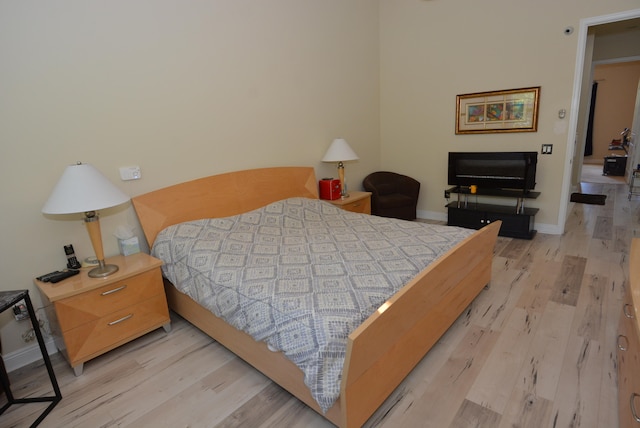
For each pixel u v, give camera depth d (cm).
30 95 207
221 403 180
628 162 692
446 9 420
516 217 392
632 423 128
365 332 132
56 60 214
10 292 174
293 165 375
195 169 291
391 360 163
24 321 220
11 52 198
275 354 172
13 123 203
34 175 213
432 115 460
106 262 236
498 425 158
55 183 222
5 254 208
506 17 385
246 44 313
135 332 226
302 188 374
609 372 186
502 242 389
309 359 144
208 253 227
